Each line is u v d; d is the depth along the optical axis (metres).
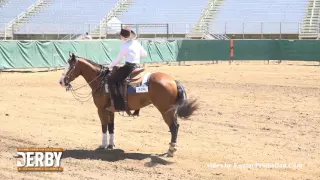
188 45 39.41
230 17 49.34
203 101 18.92
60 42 32.69
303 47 38.38
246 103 18.55
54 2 52.66
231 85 24.08
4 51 30.12
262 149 11.72
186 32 47.97
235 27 47.59
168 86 10.70
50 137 13.13
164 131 13.93
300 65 36.84
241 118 15.62
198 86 23.70
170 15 50.72
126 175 9.70
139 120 15.49
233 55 39.72
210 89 22.56
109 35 46.38
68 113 16.81
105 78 11.36
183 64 38.91
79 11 51.22
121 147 12.05
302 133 13.43
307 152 11.41
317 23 45.69
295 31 45.25
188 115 10.79
